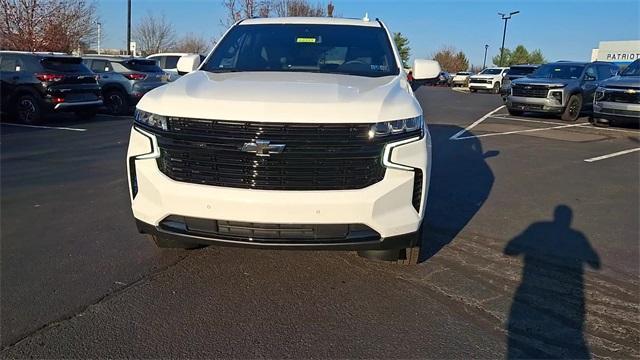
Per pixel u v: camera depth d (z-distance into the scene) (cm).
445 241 447
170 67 1991
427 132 347
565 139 1100
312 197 297
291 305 329
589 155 902
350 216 301
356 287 355
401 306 331
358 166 302
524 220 512
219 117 300
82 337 287
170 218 319
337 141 298
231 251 411
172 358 270
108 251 410
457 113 1775
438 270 386
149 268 379
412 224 315
